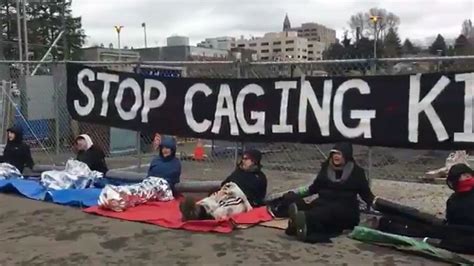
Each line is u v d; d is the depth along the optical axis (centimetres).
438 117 577
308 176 912
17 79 1341
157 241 532
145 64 840
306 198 704
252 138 716
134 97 830
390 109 606
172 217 615
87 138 857
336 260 466
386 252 488
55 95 1055
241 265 457
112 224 600
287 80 682
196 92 766
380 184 845
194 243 524
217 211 583
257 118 709
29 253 498
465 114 562
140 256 486
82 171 788
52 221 616
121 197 653
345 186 561
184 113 779
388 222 538
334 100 644
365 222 582
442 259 459
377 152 1012
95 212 649
